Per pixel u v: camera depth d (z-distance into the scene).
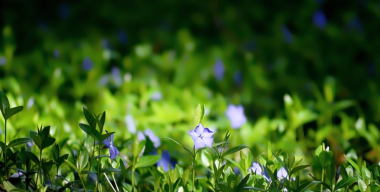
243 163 2.43
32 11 7.86
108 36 7.40
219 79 5.93
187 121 4.38
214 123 4.16
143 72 5.99
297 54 6.38
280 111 5.37
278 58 6.45
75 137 3.33
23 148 2.42
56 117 3.91
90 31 7.48
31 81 5.92
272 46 6.61
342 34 6.63
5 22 7.60
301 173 3.04
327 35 6.59
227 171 2.30
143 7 7.77
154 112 4.39
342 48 6.51
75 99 5.48
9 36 6.01
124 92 5.12
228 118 4.21
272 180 2.20
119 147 2.89
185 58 5.97
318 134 4.13
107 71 6.43
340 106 4.60
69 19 7.59
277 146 3.55
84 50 6.21
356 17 6.85
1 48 6.14
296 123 3.97
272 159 2.51
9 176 2.34
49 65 5.79
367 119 5.30
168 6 7.74
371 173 2.32
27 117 3.53
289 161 2.16
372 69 6.24
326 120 4.52
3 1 7.81
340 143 3.95
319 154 2.29
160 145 3.24
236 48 6.88
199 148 2.21
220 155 2.23
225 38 7.24
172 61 6.09
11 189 2.03
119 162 2.42
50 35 7.43
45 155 2.83
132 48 7.09
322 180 2.39
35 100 4.24
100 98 5.43
